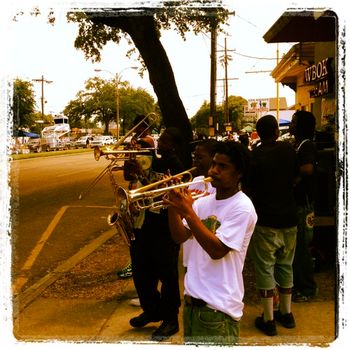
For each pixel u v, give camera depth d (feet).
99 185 52.34
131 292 16.69
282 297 13.56
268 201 13.10
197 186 11.24
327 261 18.57
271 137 13.58
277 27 25.48
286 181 13.35
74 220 31.53
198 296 8.30
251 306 15.15
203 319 8.25
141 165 12.76
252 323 13.78
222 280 8.27
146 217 12.66
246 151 8.60
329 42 31.96
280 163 13.24
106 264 20.43
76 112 214.69
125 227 10.95
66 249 23.61
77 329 13.47
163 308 12.98
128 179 13.20
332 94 31.19
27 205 37.76
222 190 8.55
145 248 12.82
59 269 19.83
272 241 13.10
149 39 28.55
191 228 8.00
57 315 14.57
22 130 140.77
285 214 13.14
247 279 17.84
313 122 14.79
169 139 12.84
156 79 29.04
